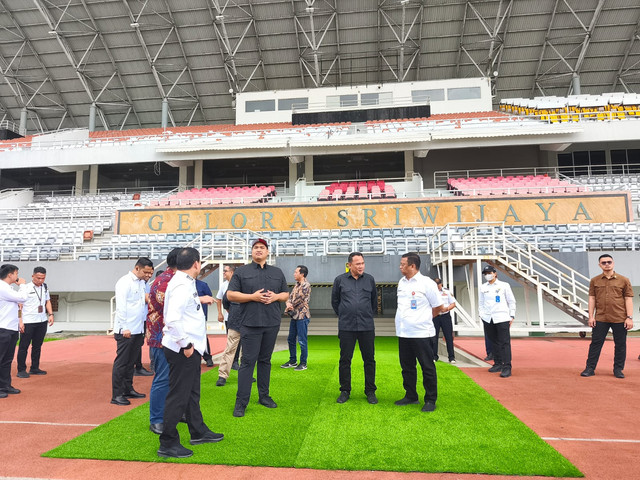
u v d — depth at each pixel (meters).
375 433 3.73
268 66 30.47
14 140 27.11
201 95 32.28
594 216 16.02
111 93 32.47
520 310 13.56
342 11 27.08
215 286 12.86
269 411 4.45
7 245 16.38
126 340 4.93
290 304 7.02
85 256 14.96
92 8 27.50
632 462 3.08
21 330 6.16
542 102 24.45
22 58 30.45
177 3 27.08
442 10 26.83
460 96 25.67
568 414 4.27
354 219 17.00
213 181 26.78
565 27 27.19
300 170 24.52
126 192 27.66
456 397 4.98
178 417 3.25
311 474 2.92
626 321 5.94
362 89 26.20
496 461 3.10
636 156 24.22
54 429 3.96
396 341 12.02
